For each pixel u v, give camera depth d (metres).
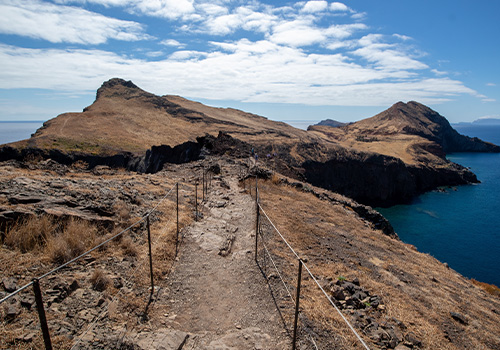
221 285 6.85
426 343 5.84
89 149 51.97
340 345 5.08
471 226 62.41
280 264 8.12
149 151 57.22
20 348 3.72
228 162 30.44
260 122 194.12
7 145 44.12
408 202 92.06
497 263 43.91
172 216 10.59
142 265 6.93
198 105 195.00
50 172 12.81
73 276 5.65
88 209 8.38
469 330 7.10
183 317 5.57
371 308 6.73
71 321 4.53
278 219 12.48
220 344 4.85
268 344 4.91
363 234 13.75
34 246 6.17
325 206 17.50
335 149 122.50
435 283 10.02
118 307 5.23
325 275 7.96
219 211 13.04
